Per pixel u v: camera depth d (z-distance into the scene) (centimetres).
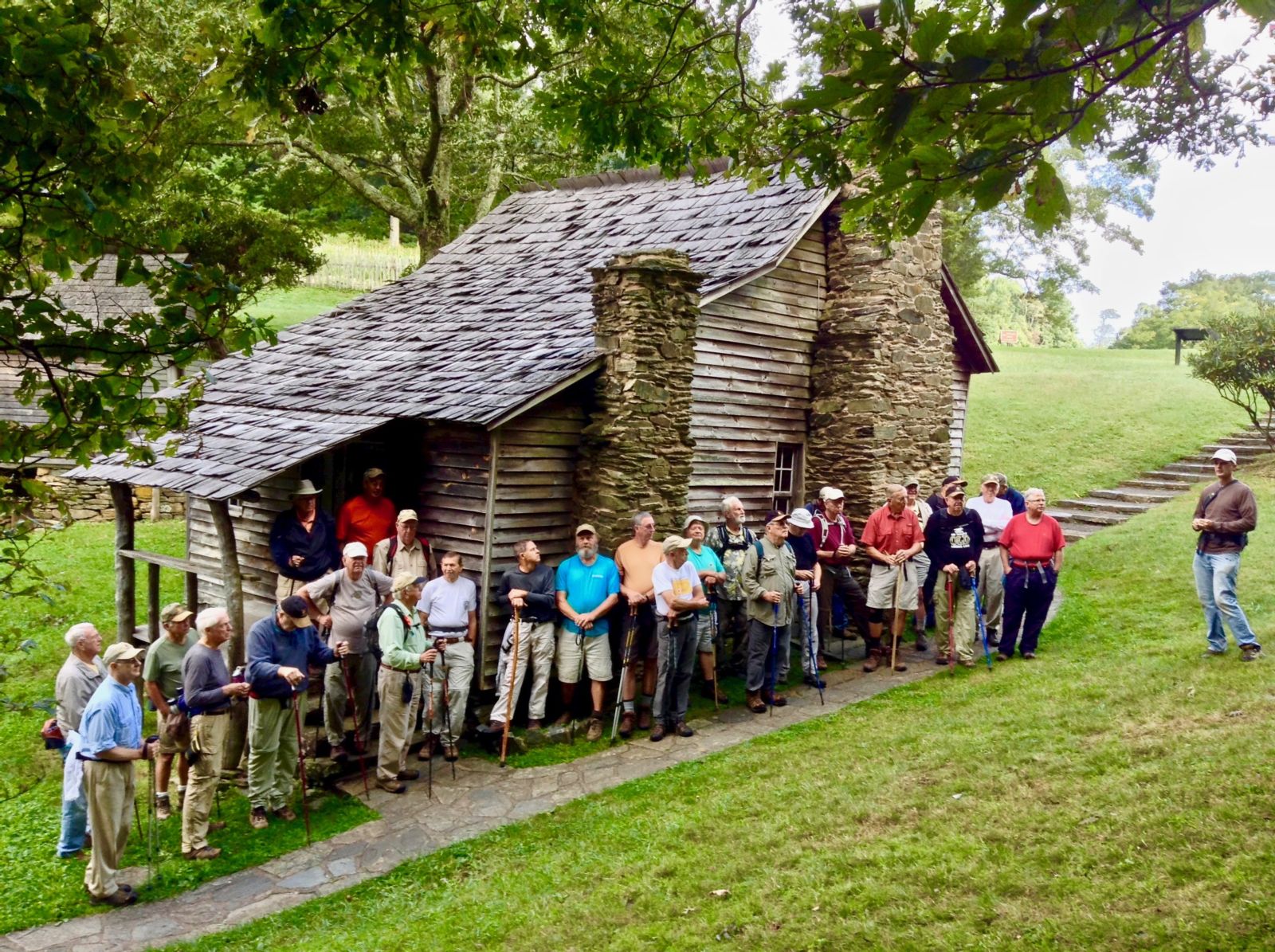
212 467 1091
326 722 1013
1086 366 3409
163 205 1947
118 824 783
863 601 1270
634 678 1090
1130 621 1209
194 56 518
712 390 1318
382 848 841
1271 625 1034
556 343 1214
